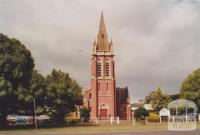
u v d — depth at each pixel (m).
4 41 80.25
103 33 161.88
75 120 111.00
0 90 74.88
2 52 79.38
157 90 154.12
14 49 80.50
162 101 151.88
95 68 156.88
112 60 158.25
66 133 59.16
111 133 57.22
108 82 157.25
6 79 77.06
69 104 98.06
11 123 103.06
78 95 104.69
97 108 155.38
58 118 99.00
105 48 159.38
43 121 101.12
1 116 83.19
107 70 157.88
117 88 168.50
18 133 60.53
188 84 118.19
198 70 118.12
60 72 105.19
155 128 70.31
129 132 59.38
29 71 82.31
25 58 80.69
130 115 165.00
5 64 76.44
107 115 155.62
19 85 78.56
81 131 64.00
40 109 91.50
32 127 80.50
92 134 55.06
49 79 102.81
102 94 156.38
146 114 114.25
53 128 76.12
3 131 66.31
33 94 80.94
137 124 96.62
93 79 156.50
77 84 107.31
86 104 157.50
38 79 82.50
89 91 158.75
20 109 84.81
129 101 166.00
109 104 156.38
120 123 105.75
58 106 94.56
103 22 163.50
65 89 95.62
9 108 82.88
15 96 77.62
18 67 78.25
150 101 159.62
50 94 89.81
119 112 165.00
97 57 157.75
